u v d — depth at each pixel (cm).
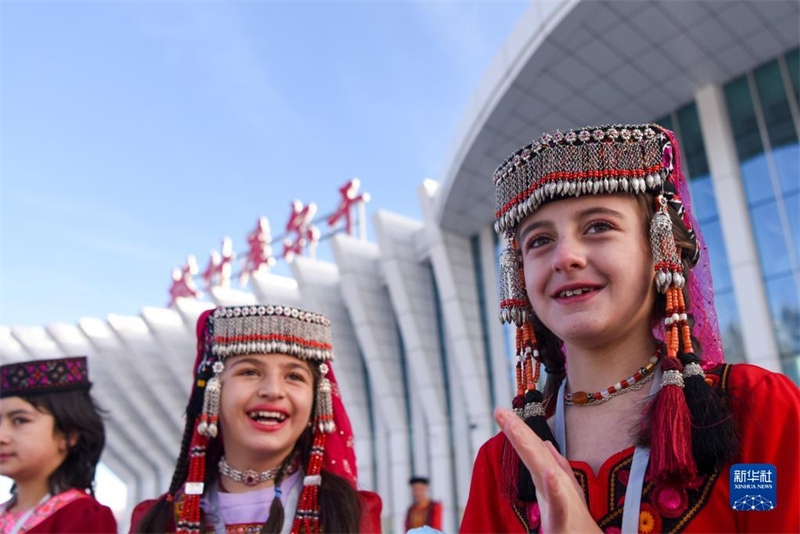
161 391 2908
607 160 152
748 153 1305
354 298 2108
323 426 293
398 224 2052
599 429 154
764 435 131
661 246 149
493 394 1831
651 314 159
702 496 132
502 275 175
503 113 1440
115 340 3016
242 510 275
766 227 1249
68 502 332
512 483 161
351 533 278
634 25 1207
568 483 128
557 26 1209
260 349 279
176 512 279
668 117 1472
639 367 156
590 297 150
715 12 1174
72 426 352
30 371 347
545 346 187
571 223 153
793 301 1186
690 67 1320
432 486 1894
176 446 3155
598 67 1318
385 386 2084
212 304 2691
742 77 1341
